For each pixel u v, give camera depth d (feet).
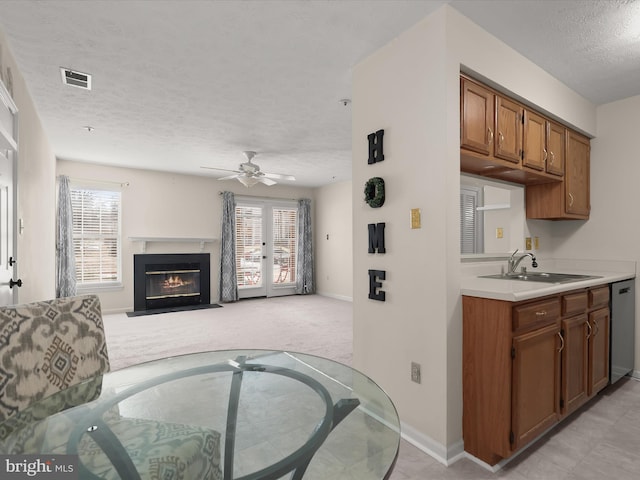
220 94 9.60
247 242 23.50
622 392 8.61
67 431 3.61
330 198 24.71
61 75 8.50
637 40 7.03
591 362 7.56
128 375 5.35
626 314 9.11
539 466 5.76
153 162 17.70
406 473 5.61
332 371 5.63
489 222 9.76
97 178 18.16
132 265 19.16
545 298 6.30
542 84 8.11
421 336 6.31
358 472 3.13
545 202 9.73
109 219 18.67
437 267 6.04
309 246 25.72
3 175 6.84
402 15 6.27
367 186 7.23
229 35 6.90
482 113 6.75
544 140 8.49
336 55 7.58
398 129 6.81
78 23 6.50
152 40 7.07
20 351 4.16
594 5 6.01
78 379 4.75
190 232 21.06
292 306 20.71
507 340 5.56
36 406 4.11
